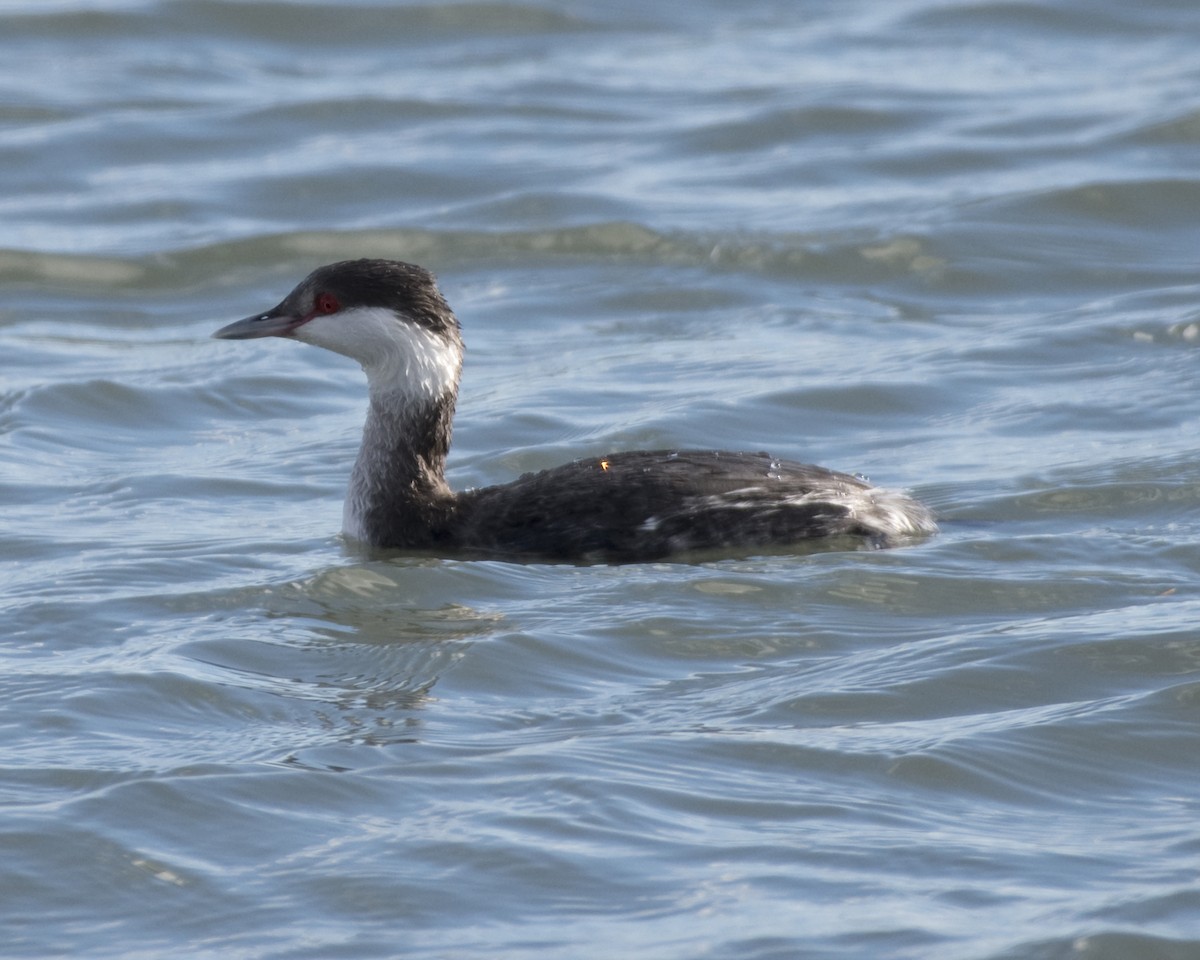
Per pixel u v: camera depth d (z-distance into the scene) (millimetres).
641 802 9609
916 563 13430
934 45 32562
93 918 8656
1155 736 10430
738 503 13938
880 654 11773
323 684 11406
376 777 9930
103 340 21344
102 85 30234
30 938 8492
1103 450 16266
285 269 23719
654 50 32812
